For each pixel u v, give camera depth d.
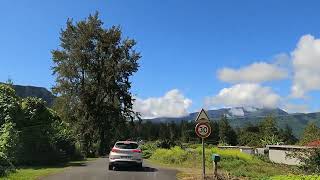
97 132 62.53
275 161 39.81
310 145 28.02
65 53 65.38
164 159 35.94
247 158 31.77
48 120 32.88
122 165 25.55
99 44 65.31
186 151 35.59
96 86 63.84
